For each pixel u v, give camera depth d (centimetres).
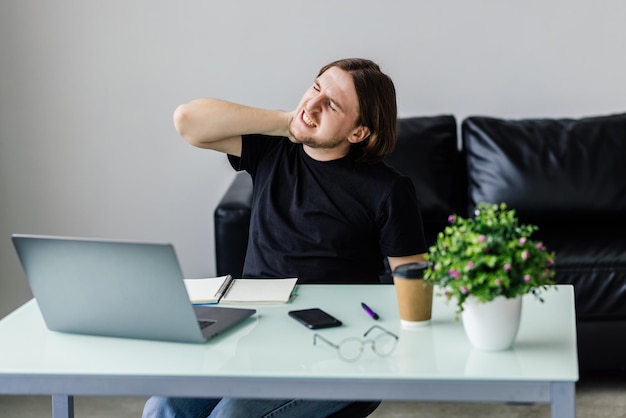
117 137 436
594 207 386
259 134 266
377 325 210
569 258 349
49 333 211
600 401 343
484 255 187
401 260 248
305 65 430
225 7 427
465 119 410
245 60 430
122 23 427
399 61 428
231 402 219
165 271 193
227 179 438
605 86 425
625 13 419
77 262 199
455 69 427
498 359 187
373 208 248
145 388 185
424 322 210
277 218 253
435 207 394
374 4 424
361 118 245
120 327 204
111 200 440
